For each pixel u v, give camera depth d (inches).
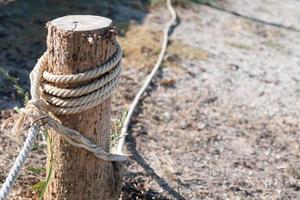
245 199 167.8
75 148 121.5
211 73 258.2
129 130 195.5
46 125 117.4
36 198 138.2
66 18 120.7
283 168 188.9
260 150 199.3
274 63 287.0
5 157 161.2
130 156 178.5
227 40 309.1
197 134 203.0
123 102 215.0
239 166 186.2
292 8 406.9
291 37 338.6
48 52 118.6
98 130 123.1
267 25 352.5
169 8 333.1
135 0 335.9
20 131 119.0
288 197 172.6
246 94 244.2
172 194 162.6
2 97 197.5
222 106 229.1
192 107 223.1
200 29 317.7
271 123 221.6
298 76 274.1
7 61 226.4
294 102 244.1
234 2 388.8
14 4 287.7
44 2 299.4
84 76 115.0
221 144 199.2
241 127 214.4
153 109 215.5
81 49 114.3
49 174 124.6
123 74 239.6
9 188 113.1
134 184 162.1
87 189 125.6
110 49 118.3
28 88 207.6
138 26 297.6
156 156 182.2
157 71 247.4
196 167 181.0
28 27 262.5
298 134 214.8
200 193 166.4
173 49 276.1
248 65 277.4
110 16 301.9
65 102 116.7
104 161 126.6
